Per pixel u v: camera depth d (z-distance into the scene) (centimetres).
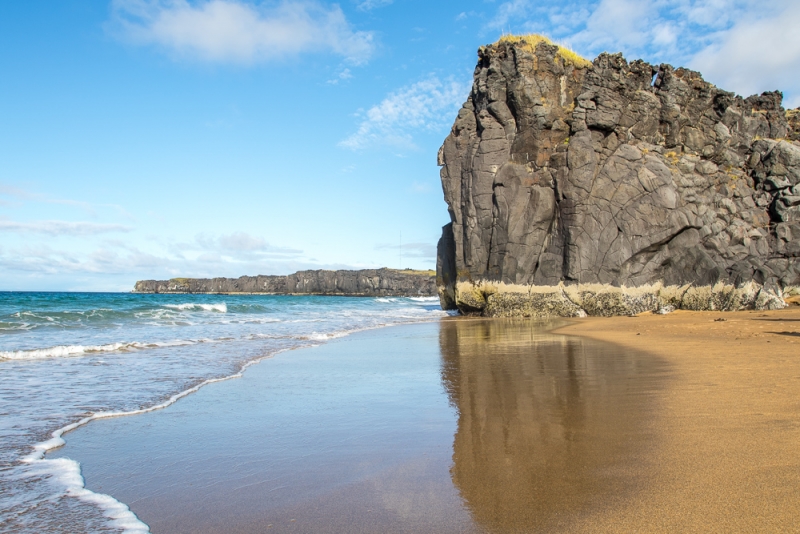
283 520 421
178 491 488
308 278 14475
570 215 2798
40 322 2519
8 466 552
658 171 2773
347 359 1360
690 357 1204
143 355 1438
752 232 2970
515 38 3156
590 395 837
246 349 1597
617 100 2897
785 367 995
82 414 771
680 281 2786
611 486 454
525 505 426
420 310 4597
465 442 609
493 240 3005
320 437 653
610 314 2702
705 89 3139
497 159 3050
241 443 634
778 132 3359
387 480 500
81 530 409
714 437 573
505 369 1136
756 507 397
